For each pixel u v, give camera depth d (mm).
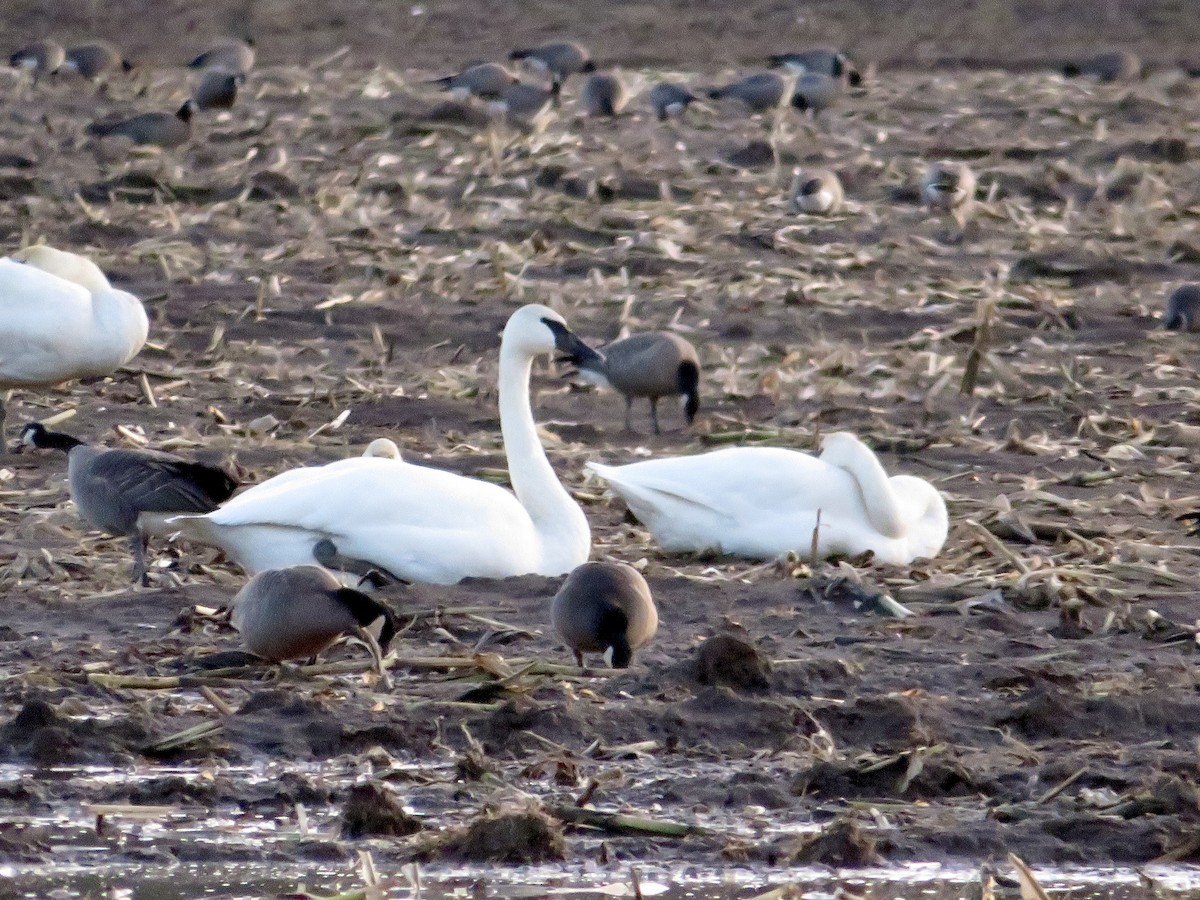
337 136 35438
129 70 43719
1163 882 8570
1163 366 21000
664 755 9859
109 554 13578
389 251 26094
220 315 22766
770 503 13781
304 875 8500
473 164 32062
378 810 8961
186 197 29859
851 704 10297
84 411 18281
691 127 37625
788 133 36438
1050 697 10273
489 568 12688
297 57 47000
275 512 12281
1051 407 19328
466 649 11422
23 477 15969
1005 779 9547
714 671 10695
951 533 14586
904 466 16984
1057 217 30016
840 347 21188
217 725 9930
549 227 27484
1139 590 12867
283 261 25625
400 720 10156
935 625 12031
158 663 11031
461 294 23953
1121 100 40156
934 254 27047
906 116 39344
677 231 27328
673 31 49656
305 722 10078
